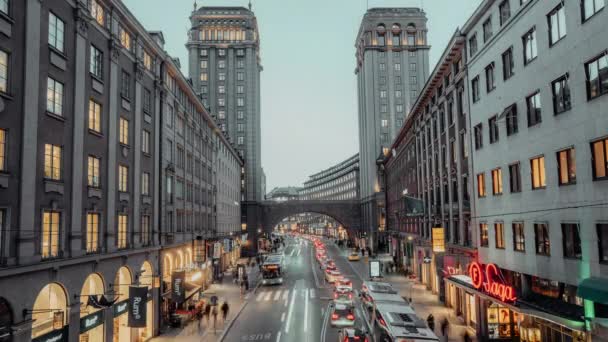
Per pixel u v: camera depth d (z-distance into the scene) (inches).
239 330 1225.4
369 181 3993.6
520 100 944.9
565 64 768.9
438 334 1131.9
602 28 666.2
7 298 649.0
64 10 816.9
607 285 619.2
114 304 973.2
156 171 1294.3
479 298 1088.8
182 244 1566.2
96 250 921.5
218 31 4030.5
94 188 911.7
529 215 910.4
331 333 1164.5
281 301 1685.5
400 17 4168.3
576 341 753.0
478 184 1195.3
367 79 4114.2
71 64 836.6
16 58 683.4
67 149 820.0
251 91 3991.1
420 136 1972.2
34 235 714.2
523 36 930.7
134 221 1117.7
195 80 3978.8
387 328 792.9
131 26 1119.6
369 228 3998.5
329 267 2429.9
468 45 1250.6
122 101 1068.5
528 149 911.7
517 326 1055.6
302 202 4249.5
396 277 2225.6
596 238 688.4
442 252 1435.8
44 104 751.7
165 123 1378.0
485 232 1154.7
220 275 2356.1
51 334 737.6
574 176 755.4
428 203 1815.9
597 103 681.6
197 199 1923.0
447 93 1455.5
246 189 3934.5
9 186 663.1
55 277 759.1
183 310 1385.3
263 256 3302.2
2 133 657.6
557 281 820.0
